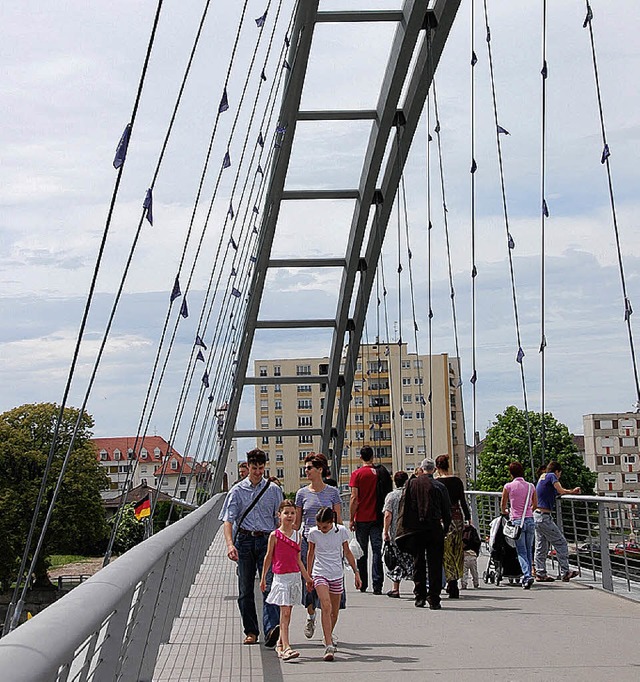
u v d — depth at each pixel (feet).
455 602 38.68
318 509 31.37
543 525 44.14
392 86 68.74
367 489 43.06
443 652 27.25
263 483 29.25
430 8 63.93
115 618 13.62
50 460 23.02
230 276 65.16
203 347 36.76
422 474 38.01
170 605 28.14
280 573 26.58
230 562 55.98
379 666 25.17
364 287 92.48
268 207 80.94
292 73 66.69
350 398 103.65
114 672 13.74
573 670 24.25
